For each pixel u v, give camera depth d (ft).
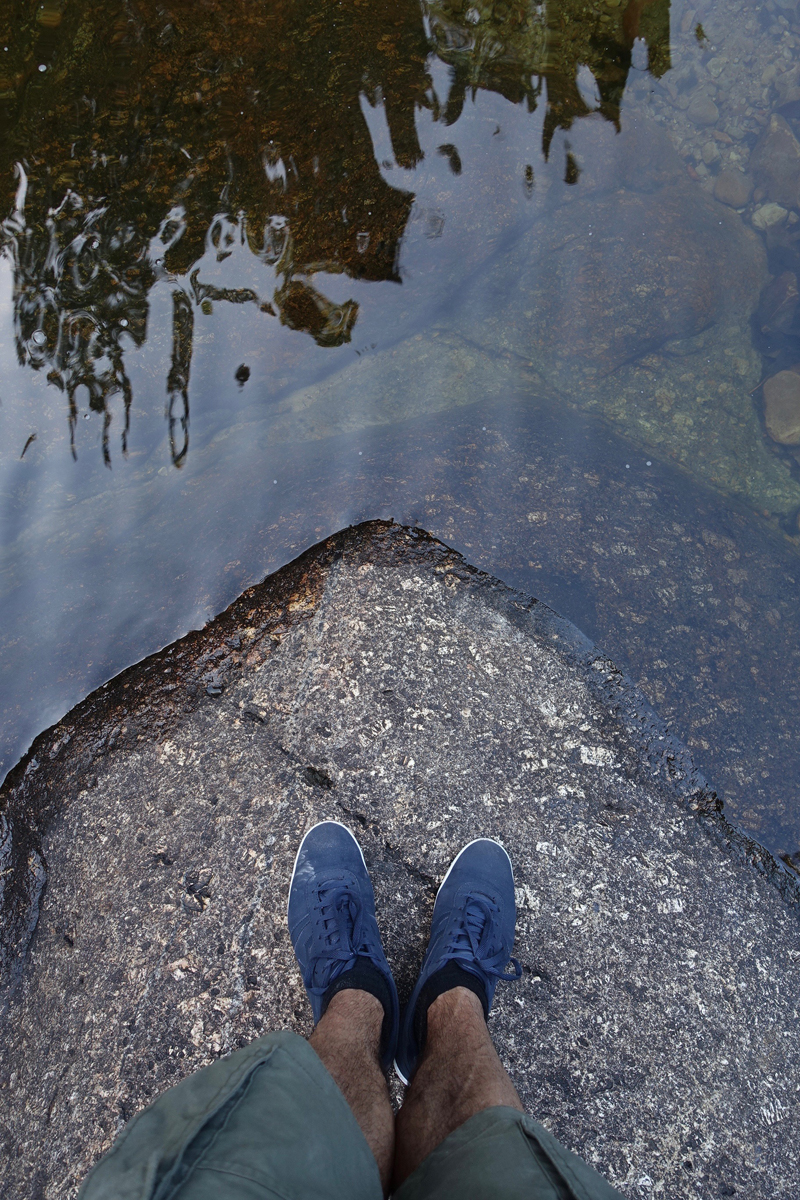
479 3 10.56
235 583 7.94
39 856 6.97
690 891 6.59
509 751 6.99
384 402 9.96
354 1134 3.46
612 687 7.39
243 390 9.59
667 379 10.94
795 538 9.92
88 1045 6.04
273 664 7.38
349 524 8.20
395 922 6.41
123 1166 2.70
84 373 9.14
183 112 9.71
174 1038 5.96
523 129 10.61
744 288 11.62
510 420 9.63
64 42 9.85
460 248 10.21
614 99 11.43
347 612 7.57
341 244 9.70
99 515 8.94
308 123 9.77
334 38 10.05
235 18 9.97
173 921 6.37
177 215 9.44
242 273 9.49
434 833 6.66
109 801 6.97
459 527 8.21
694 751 7.17
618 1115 5.82
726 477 10.36
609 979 6.23
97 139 9.61
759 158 12.49
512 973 6.18
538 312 10.68
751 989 6.30
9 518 8.89
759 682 7.72
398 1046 5.66
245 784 6.86
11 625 8.07
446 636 7.48
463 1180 3.42
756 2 13.16
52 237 9.29
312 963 5.79
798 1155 5.81
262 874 6.48
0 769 7.35
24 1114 5.99
